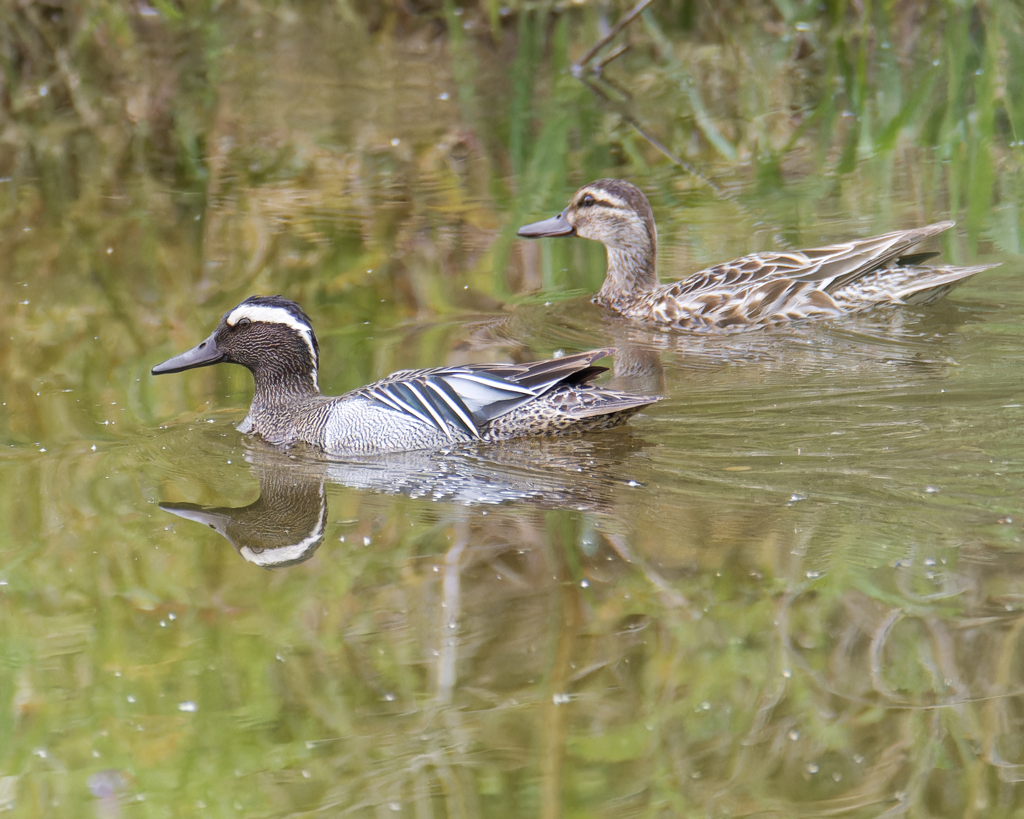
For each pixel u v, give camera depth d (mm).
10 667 8781
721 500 10844
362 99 26281
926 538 9992
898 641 8578
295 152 23391
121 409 13766
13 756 7863
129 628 9227
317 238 19062
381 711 8078
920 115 22938
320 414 13039
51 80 25250
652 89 26469
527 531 10562
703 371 13930
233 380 14859
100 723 8148
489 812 7090
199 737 7965
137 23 26281
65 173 22828
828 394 12945
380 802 7227
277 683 8430
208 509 11352
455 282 17438
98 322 16219
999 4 20531
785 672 8328
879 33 25562
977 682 8156
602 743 7680
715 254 18047
